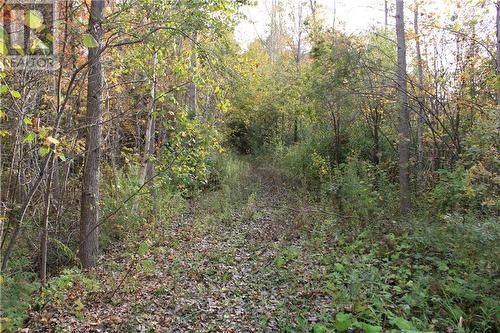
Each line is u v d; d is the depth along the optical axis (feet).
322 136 59.82
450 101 36.78
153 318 20.16
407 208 33.60
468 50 37.47
